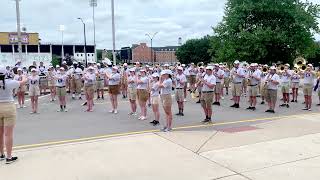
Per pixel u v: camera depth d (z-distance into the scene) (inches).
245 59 1326.3
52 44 3095.5
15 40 2064.5
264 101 629.9
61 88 554.3
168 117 383.6
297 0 1370.6
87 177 238.2
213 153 288.4
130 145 315.6
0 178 238.1
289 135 350.0
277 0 1321.4
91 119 475.2
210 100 424.8
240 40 1347.2
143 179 233.1
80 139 352.8
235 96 581.6
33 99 542.6
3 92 263.6
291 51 1353.3
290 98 706.2
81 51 3253.0
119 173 244.8
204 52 3225.9
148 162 267.1
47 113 536.7
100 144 320.5
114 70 529.0
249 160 269.6
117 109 568.4
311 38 1363.2
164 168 253.3
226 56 1376.7
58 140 350.3
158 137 346.3
